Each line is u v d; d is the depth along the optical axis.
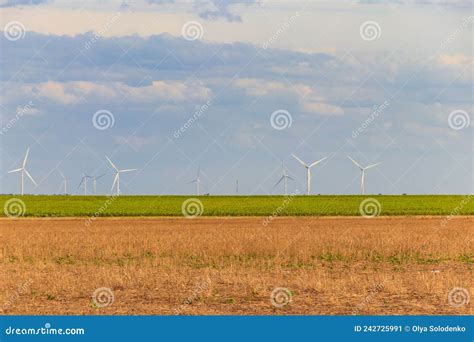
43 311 25.72
